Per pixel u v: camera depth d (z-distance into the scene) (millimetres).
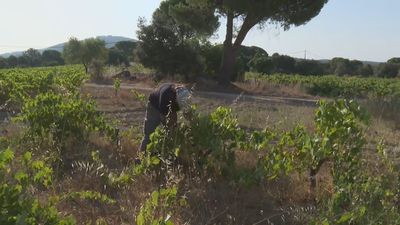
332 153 5512
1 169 3803
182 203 4605
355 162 5469
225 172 5695
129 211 4566
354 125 5641
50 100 7430
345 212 4277
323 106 5914
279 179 5805
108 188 5359
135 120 12391
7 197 3162
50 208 3369
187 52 30344
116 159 6602
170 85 6465
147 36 30453
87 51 50844
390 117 13461
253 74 42469
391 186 5160
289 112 14711
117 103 16516
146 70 36938
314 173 5695
